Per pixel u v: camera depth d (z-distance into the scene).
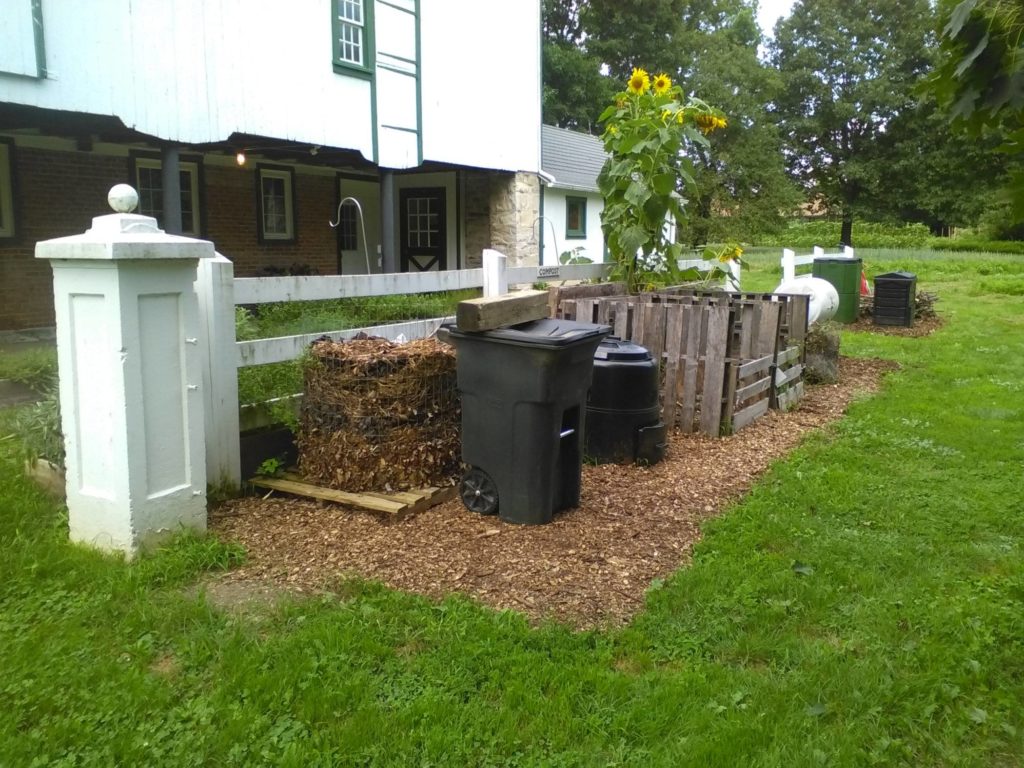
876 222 44.50
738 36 44.72
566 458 4.30
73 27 7.93
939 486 5.07
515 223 15.54
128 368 3.52
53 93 7.82
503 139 14.79
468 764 2.37
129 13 8.45
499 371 4.02
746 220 34.72
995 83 2.27
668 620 3.20
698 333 6.16
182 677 2.77
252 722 2.51
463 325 3.97
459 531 4.04
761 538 4.05
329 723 2.52
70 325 3.62
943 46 2.36
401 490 4.43
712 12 39.72
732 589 3.47
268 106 10.08
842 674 2.83
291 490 4.47
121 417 3.53
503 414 4.06
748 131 34.66
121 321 3.47
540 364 3.90
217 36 9.37
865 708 2.67
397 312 6.47
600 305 6.61
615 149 7.87
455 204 16.30
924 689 2.77
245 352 4.50
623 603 3.34
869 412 7.18
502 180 15.52
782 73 44.94
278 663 2.80
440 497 4.44
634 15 33.41
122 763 2.34
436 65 12.84
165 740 2.45
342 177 15.98
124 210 3.62
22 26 7.50
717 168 34.53
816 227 50.12
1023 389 8.34
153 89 8.75
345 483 4.44
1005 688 2.80
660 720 2.55
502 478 4.14
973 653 3.00
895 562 3.85
